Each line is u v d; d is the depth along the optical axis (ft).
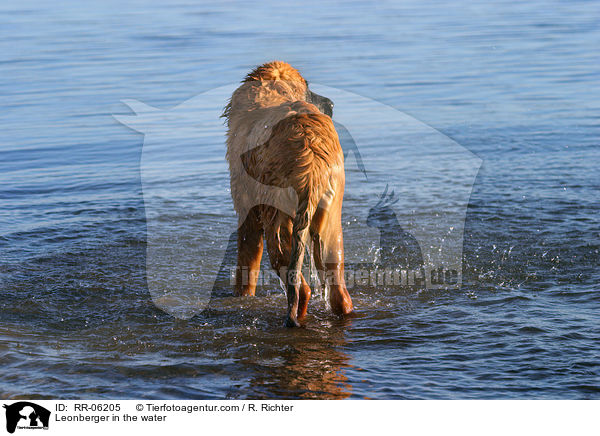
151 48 201.36
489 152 115.34
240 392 45.83
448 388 45.91
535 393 45.11
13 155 118.83
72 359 50.96
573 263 71.10
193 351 52.54
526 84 164.04
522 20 257.55
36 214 91.30
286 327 56.34
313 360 50.55
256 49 196.85
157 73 167.43
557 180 101.14
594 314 58.18
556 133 126.82
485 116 137.39
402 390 45.70
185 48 200.54
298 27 240.94
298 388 46.26
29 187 103.45
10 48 202.90
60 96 151.12
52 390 46.21
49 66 179.32
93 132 131.34
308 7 299.99
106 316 60.08
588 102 148.66
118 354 52.06
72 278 69.10
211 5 305.12
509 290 64.85
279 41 211.41
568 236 78.84
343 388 46.14
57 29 236.63
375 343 53.52
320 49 200.03
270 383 47.01
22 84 161.79
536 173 104.78
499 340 53.42
